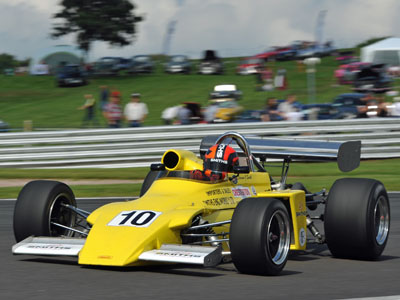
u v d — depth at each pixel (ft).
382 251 81.92
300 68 493.36
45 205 76.18
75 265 72.64
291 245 75.82
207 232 75.77
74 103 402.72
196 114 255.29
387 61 438.81
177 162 79.87
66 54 541.34
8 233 100.78
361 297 59.31
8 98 427.33
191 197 76.54
